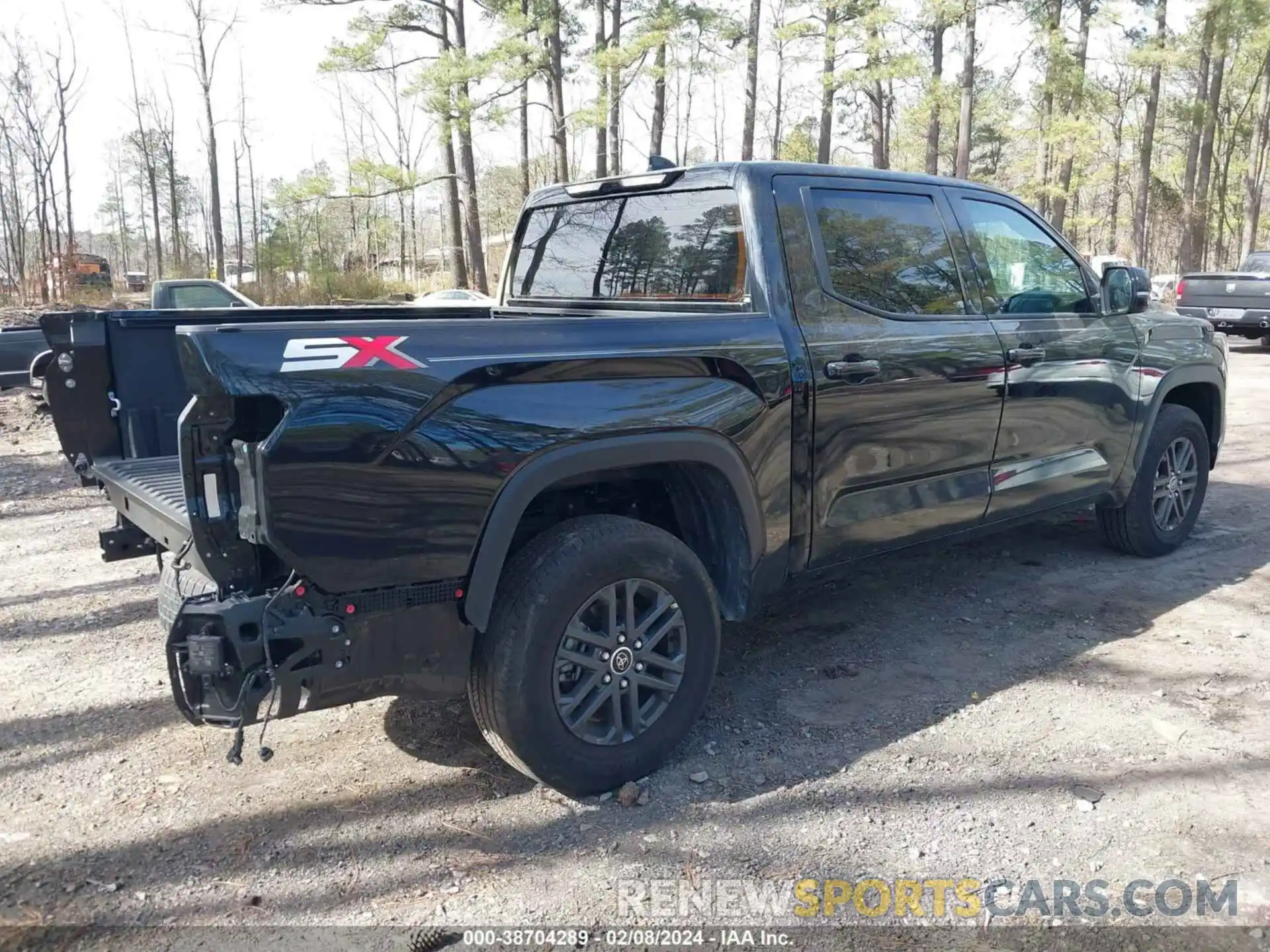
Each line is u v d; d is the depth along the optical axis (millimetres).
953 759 3264
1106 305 4727
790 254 3531
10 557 5664
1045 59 28531
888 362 3689
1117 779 3123
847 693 3787
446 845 2803
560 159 25750
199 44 31469
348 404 2471
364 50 23047
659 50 24688
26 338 10625
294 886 2613
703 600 3197
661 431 3037
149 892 2586
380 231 38438
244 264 41000
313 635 2510
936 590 4953
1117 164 40250
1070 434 4598
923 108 26594
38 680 3953
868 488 3758
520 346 2791
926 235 4031
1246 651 4141
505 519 2738
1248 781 3105
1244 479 7379
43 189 31203
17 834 2859
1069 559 5441
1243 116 44781
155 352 3797
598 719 3078
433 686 2781
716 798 3045
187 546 2758
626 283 4062
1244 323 15969
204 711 2523
